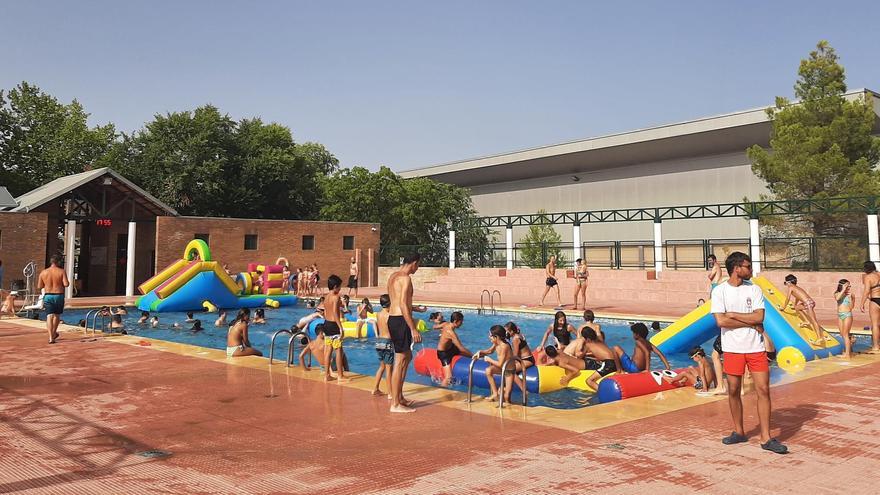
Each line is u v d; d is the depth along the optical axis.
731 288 5.59
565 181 55.41
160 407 7.18
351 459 5.11
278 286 27.33
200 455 5.25
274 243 34.75
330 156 70.62
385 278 40.31
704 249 40.69
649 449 5.37
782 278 24.11
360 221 47.38
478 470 4.78
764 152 30.25
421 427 6.25
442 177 63.88
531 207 58.41
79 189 29.03
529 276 32.16
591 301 26.27
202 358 11.03
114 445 5.58
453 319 10.46
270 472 4.76
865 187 26.31
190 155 45.12
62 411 6.98
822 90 29.00
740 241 43.00
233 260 33.00
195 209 46.28
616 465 4.89
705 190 45.50
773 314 11.79
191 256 29.23
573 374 10.04
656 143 45.16
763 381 5.44
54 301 13.22
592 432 6.01
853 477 4.60
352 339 16.64
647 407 7.20
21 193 42.69
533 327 19.38
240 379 9.01
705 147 44.31
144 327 19.48
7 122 43.88
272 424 6.38
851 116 28.33
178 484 4.48
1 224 25.59
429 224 48.94
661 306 23.50
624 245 49.72
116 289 32.22
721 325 5.59
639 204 49.59
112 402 7.46
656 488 4.34
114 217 29.39
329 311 9.04
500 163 55.72
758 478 4.57
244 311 11.64
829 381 8.82
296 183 53.16
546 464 4.93
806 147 28.23
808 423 6.31
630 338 16.88
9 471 4.80
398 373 7.03
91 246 33.00
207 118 46.97
